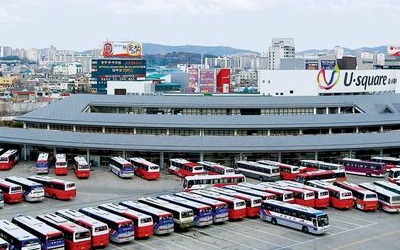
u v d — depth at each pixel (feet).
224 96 362.12
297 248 181.16
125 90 413.18
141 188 271.90
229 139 322.34
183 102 349.61
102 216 191.42
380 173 303.89
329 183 259.80
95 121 337.72
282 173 295.48
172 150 314.14
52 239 168.66
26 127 362.12
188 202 213.05
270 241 189.06
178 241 188.44
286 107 353.31
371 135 338.34
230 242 187.42
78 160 306.14
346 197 235.61
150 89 444.96
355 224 213.05
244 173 304.50
